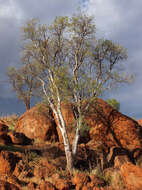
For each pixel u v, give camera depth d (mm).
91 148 15883
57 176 11000
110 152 14133
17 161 12305
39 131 19016
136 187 9008
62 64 14047
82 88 13797
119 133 17531
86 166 13656
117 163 12562
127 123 17953
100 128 17781
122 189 9297
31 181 10672
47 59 14203
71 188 10000
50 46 14516
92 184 9969
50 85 14242
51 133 18953
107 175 11375
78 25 14297
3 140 16125
